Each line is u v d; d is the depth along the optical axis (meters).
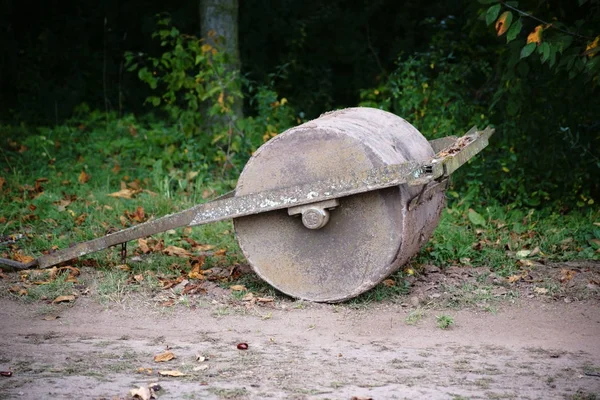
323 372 5.29
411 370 5.37
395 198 6.39
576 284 7.34
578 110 10.15
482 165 10.23
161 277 7.41
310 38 16.48
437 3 16.22
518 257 8.14
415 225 6.61
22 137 12.59
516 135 10.19
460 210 9.60
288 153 6.58
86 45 15.84
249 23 16.11
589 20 9.20
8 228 8.89
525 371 5.38
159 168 10.71
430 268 7.74
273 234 6.74
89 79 15.63
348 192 6.33
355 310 6.62
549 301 6.96
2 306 6.70
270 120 11.85
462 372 5.34
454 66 11.40
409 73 11.52
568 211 10.02
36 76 15.12
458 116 10.72
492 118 10.65
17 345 5.80
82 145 12.27
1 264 7.52
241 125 11.34
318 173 6.51
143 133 12.16
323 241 6.62
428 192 6.61
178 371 5.22
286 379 5.14
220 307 6.70
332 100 16.03
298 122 12.95
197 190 10.31
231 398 4.79
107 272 7.53
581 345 6.00
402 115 11.27
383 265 6.49
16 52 15.30
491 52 12.16
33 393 4.83
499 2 8.30
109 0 16.00
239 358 5.56
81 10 16.08
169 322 6.39
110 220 9.20
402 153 6.94
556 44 8.32
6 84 15.37
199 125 11.80
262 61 16.16
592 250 8.36
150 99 11.95
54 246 8.30
